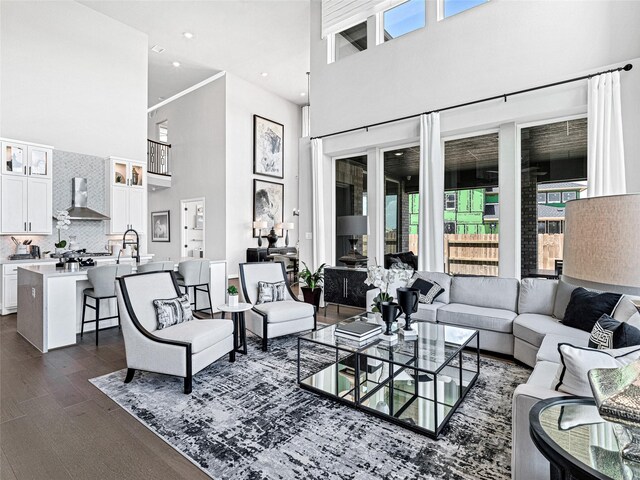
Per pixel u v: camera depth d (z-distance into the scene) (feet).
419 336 9.39
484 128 14.82
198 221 31.63
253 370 10.37
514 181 14.03
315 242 19.76
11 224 17.31
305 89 32.65
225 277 18.37
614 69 11.37
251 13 21.15
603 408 3.24
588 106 11.84
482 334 11.60
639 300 4.91
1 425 7.41
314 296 18.22
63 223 17.84
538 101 13.02
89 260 15.30
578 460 3.37
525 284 12.14
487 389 8.95
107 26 21.67
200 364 9.32
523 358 10.39
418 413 7.64
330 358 11.35
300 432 7.09
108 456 6.38
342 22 18.28
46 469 6.04
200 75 29.14
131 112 22.89
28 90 18.62
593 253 3.14
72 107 20.27
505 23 13.78
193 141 31.65
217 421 7.54
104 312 15.12
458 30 14.93
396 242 17.99
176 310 10.46
